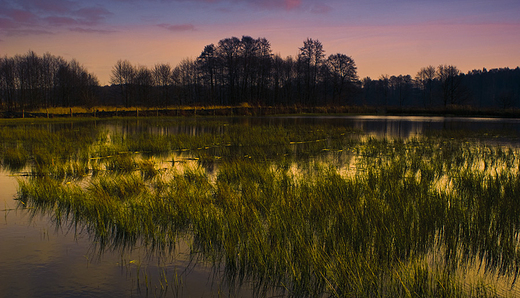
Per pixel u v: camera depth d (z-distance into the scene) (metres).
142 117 44.25
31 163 11.64
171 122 34.56
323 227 5.03
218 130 25.02
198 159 12.69
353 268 3.95
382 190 7.44
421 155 13.70
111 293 3.80
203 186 7.84
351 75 77.56
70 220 5.98
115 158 11.66
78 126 28.20
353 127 29.53
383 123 35.59
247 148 15.48
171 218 5.91
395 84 139.62
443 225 5.43
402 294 3.63
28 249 4.84
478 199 6.66
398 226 4.94
